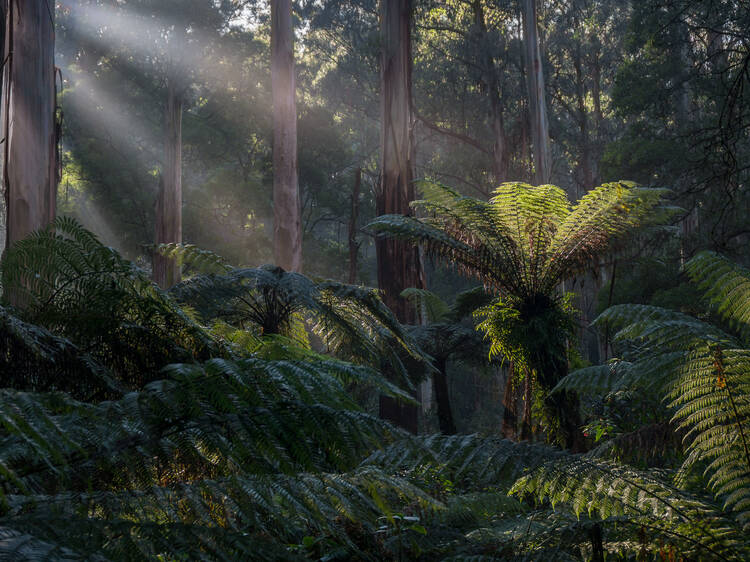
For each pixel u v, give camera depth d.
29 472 1.44
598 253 7.22
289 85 12.13
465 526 2.97
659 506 2.16
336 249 26.67
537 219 6.93
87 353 2.31
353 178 28.75
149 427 1.49
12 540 1.09
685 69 20.98
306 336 6.66
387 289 11.82
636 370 2.73
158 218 16.88
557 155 30.02
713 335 2.64
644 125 20.95
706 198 16.69
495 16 26.70
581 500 2.10
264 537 1.69
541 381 6.60
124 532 1.22
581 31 28.81
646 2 19.70
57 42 24.08
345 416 1.66
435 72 27.30
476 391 23.78
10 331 2.04
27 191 7.05
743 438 2.38
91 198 23.42
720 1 17.22
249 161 27.20
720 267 3.13
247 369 1.69
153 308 2.55
